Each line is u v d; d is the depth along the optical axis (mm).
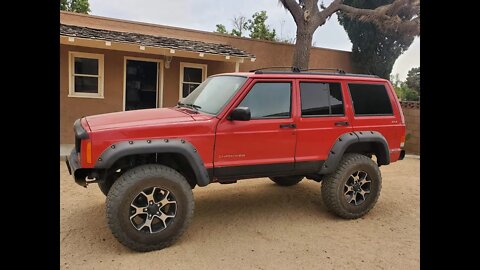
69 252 3986
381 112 5480
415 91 18953
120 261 3816
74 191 6117
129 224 3898
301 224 4984
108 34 9711
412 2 13375
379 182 5305
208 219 5086
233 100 4445
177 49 9844
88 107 10266
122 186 3875
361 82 5355
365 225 5004
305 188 6711
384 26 13547
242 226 4863
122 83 10586
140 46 9406
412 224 5062
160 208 4070
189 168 4418
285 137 4703
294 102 4793
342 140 5027
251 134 4504
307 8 12609
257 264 3824
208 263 3820
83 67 10148
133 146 3908
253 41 12711
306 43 12680
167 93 11180
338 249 4223
